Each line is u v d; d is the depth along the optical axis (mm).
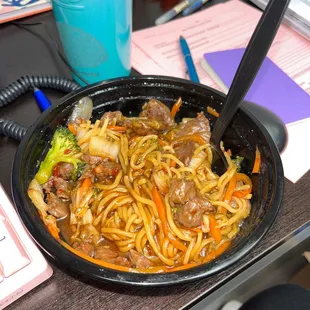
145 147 757
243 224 663
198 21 1095
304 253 838
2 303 548
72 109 711
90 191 691
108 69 842
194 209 647
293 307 839
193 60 973
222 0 1183
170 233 659
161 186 705
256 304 849
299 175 732
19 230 580
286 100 871
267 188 619
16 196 559
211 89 715
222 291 650
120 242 667
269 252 647
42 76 855
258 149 667
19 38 1015
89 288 585
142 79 731
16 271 557
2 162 737
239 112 686
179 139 760
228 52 975
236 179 711
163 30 1059
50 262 605
